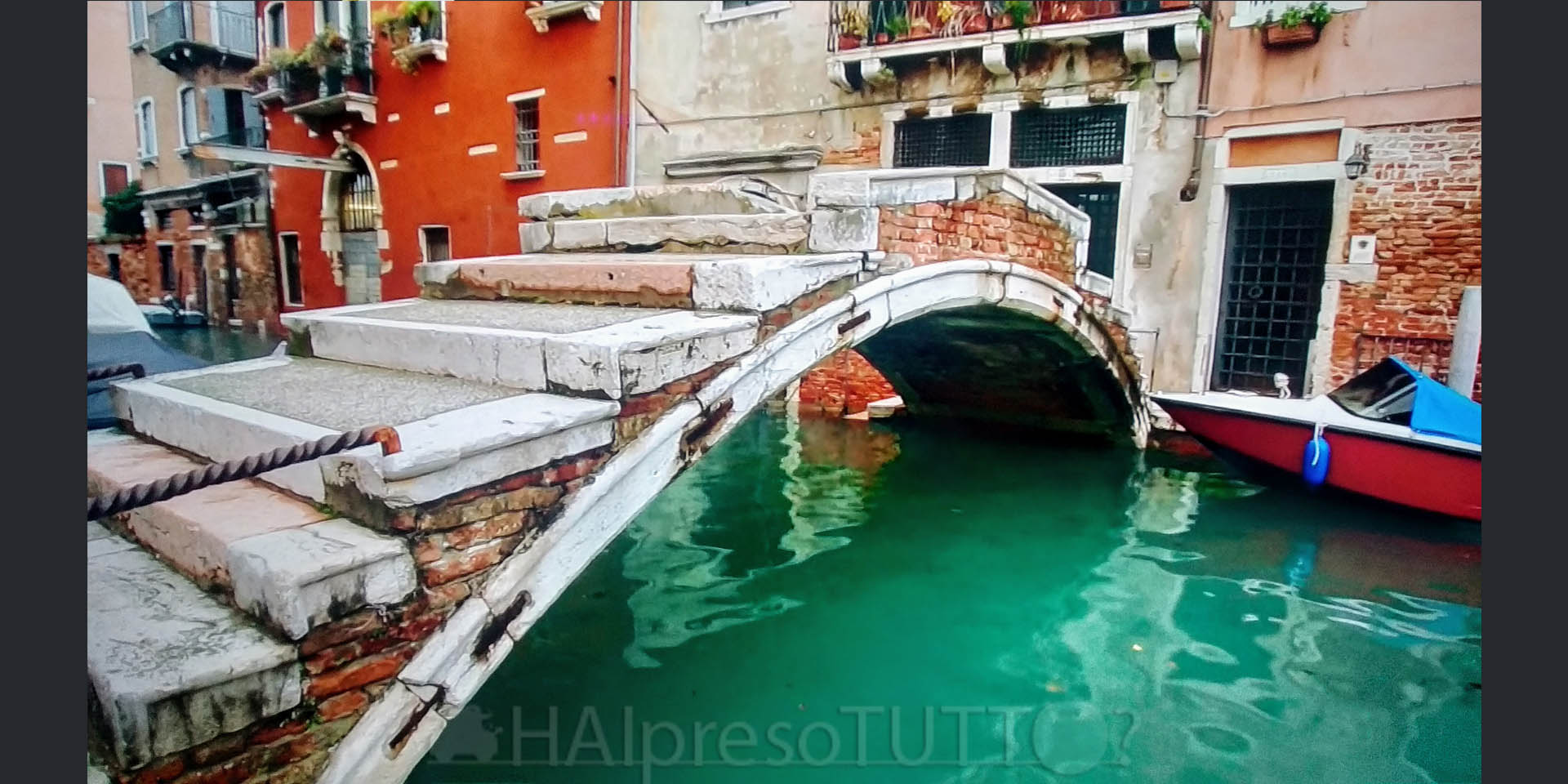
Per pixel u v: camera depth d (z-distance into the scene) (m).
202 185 13.67
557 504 2.59
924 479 7.18
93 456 2.87
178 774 1.80
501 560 2.43
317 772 2.04
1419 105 6.91
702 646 4.26
